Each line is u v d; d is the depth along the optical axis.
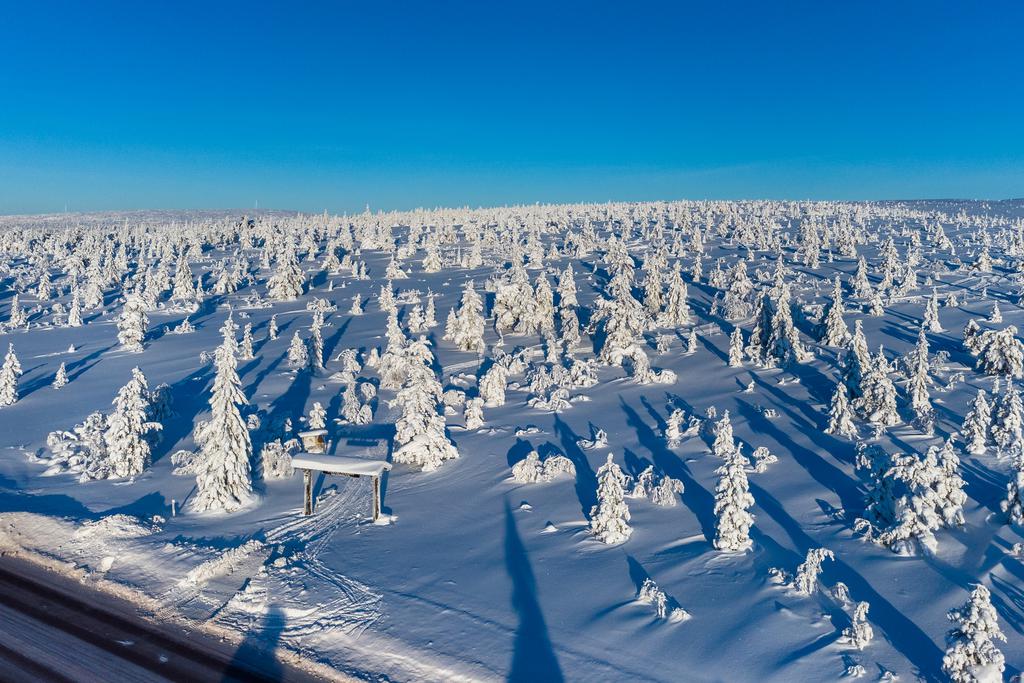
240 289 136.62
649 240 186.25
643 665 21.27
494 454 44.19
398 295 122.69
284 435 48.19
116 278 137.12
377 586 27.14
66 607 25.89
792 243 171.38
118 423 41.00
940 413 44.41
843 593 23.92
